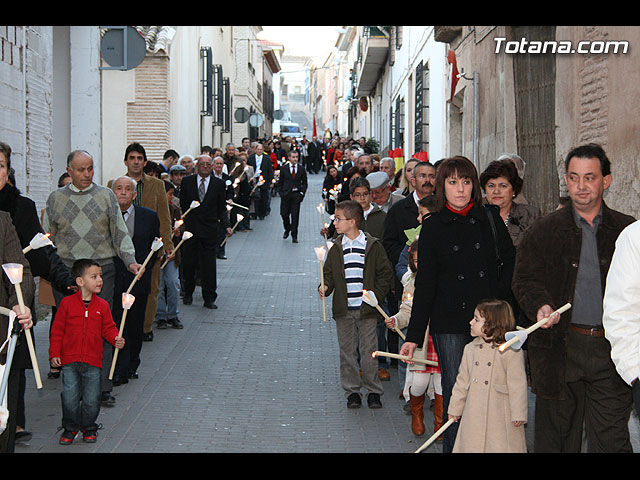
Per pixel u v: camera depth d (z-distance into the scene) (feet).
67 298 22.12
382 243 28.58
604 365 17.17
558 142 33.83
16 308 18.15
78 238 25.81
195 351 32.50
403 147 97.55
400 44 99.91
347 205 25.75
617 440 17.17
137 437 22.47
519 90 40.40
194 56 100.78
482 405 17.63
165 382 28.04
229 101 137.18
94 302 22.21
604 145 28.71
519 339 15.70
